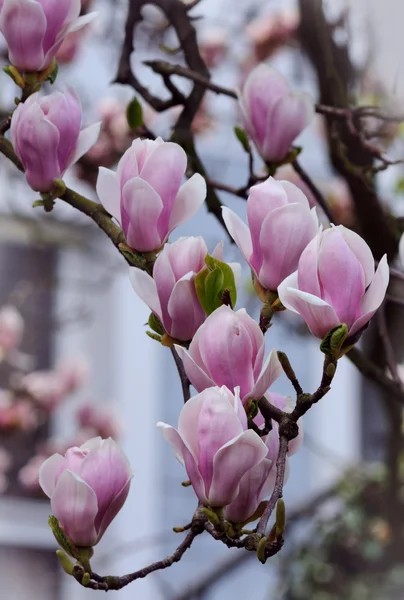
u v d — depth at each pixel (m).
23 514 6.19
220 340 1.67
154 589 5.91
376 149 2.38
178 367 1.77
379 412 6.41
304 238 1.72
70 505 1.73
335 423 6.36
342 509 5.08
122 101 4.39
